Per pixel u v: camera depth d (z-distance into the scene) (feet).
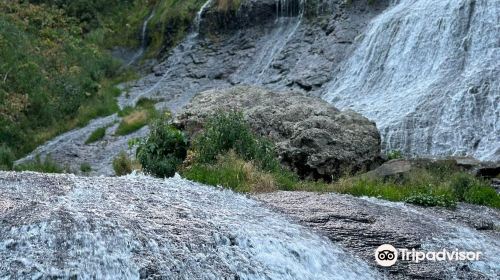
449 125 55.88
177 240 22.84
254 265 23.16
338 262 25.49
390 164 43.39
